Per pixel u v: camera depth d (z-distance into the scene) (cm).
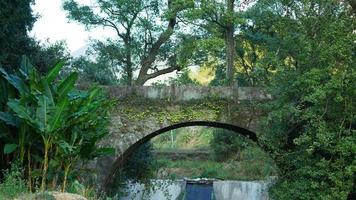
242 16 2286
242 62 2875
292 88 1400
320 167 1360
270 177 2328
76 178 1351
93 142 1279
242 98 1645
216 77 3133
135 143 1642
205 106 1647
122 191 1980
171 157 3516
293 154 1459
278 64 1471
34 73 1177
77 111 1208
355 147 1267
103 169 1625
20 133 1231
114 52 2536
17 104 1169
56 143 1184
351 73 1289
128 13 2452
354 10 1416
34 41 1672
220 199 2792
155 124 1648
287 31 1482
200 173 3147
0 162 1316
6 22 1512
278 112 1397
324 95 1255
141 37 2517
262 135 1558
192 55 2491
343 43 1306
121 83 2595
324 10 1430
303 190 1396
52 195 966
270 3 1716
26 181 1211
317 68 1346
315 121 1323
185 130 4503
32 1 1656
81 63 2545
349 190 1340
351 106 1332
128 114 1655
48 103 1168
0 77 1310
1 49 1526
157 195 2608
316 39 1404
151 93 1664
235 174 3005
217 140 3378
